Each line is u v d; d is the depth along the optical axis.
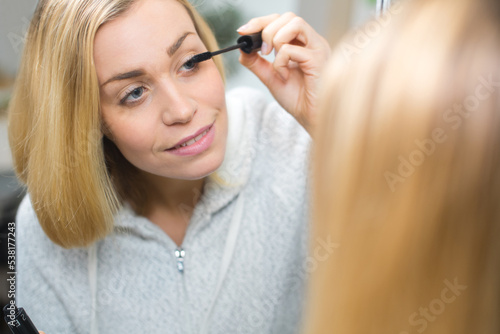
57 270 0.64
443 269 0.22
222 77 0.64
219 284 0.64
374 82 0.23
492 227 0.21
